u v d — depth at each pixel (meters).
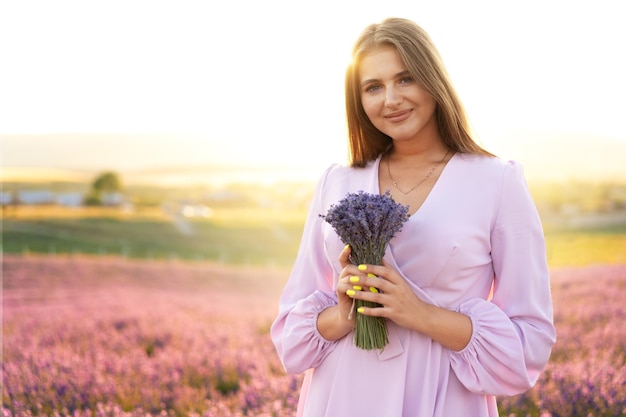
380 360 1.93
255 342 5.24
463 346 1.87
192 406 4.03
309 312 2.05
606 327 4.79
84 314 6.02
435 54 1.96
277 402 3.86
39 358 4.83
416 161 2.07
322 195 2.19
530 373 1.92
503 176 1.94
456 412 1.89
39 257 7.25
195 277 7.09
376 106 1.98
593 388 3.78
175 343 5.20
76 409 4.01
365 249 1.83
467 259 1.89
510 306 1.93
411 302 1.83
